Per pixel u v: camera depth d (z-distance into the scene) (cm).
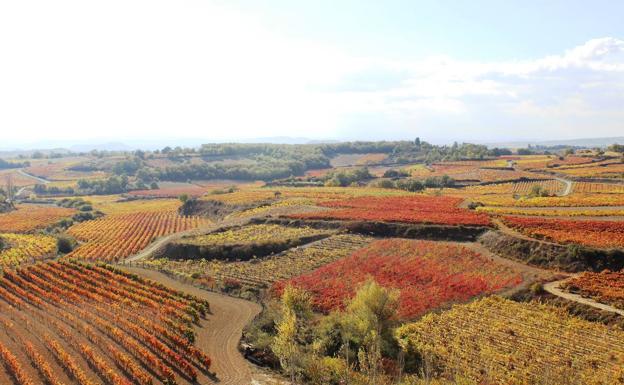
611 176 18712
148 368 5400
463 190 18912
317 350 5575
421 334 6138
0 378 5125
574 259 8194
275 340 5569
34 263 11544
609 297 6712
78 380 5062
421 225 11019
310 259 9931
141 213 19588
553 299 6944
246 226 12862
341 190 19550
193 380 5147
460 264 8806
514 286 7575
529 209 12569
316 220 12462
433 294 7462
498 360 5444
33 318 7050
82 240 14412
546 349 5653
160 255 11331
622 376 4981
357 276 8569
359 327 5934
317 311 7244
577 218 11256
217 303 7775
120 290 8156
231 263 10231
